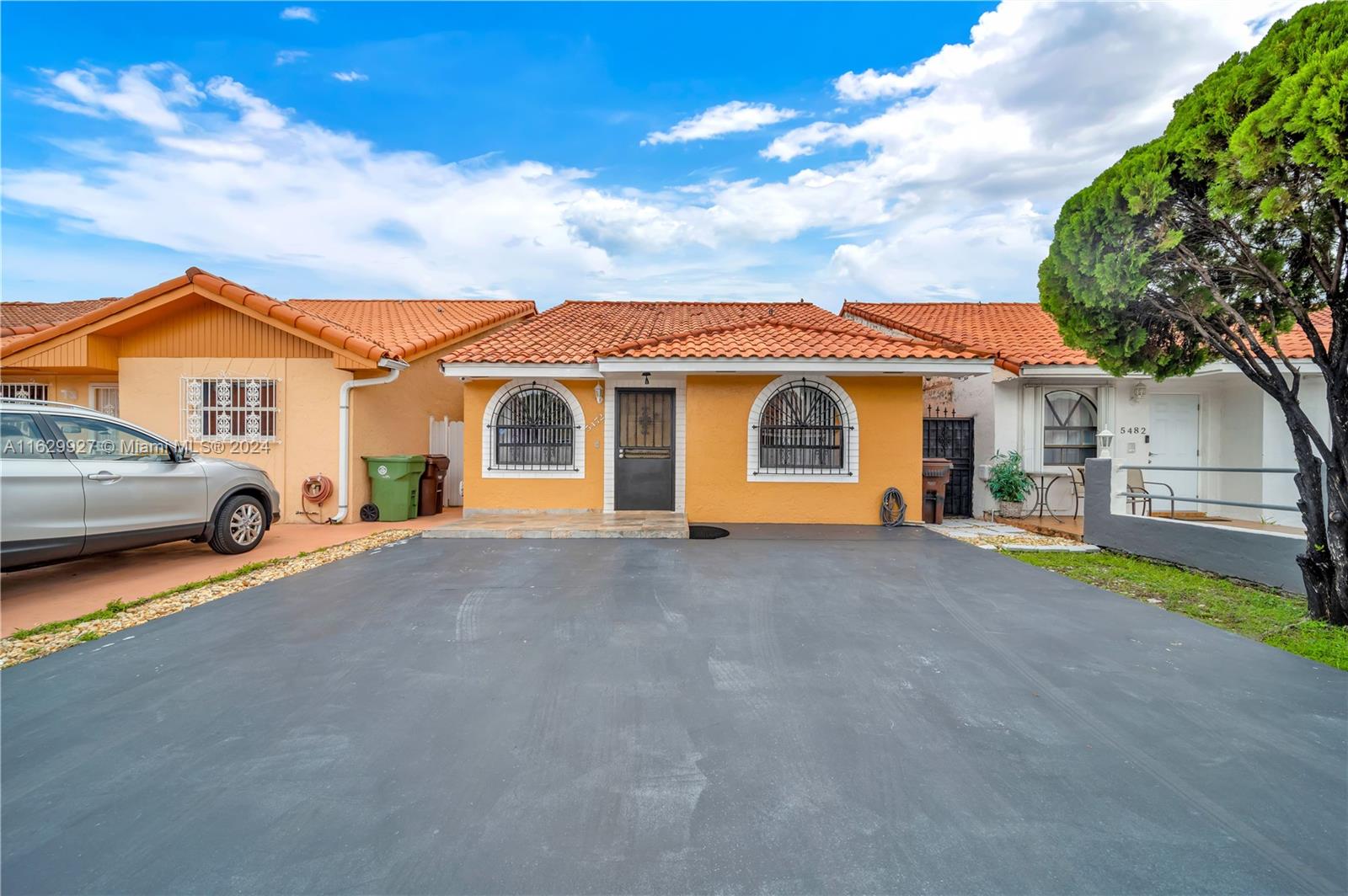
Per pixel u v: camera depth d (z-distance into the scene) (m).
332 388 10.30
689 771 2.67
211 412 10.32
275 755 2.81
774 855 2.12
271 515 8.00
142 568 6.70
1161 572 6.65
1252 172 4.05
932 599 5.53
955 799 2.46
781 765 2.72
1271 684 3.64
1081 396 11.09
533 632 4.59
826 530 9.52
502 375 10.19
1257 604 5.41
